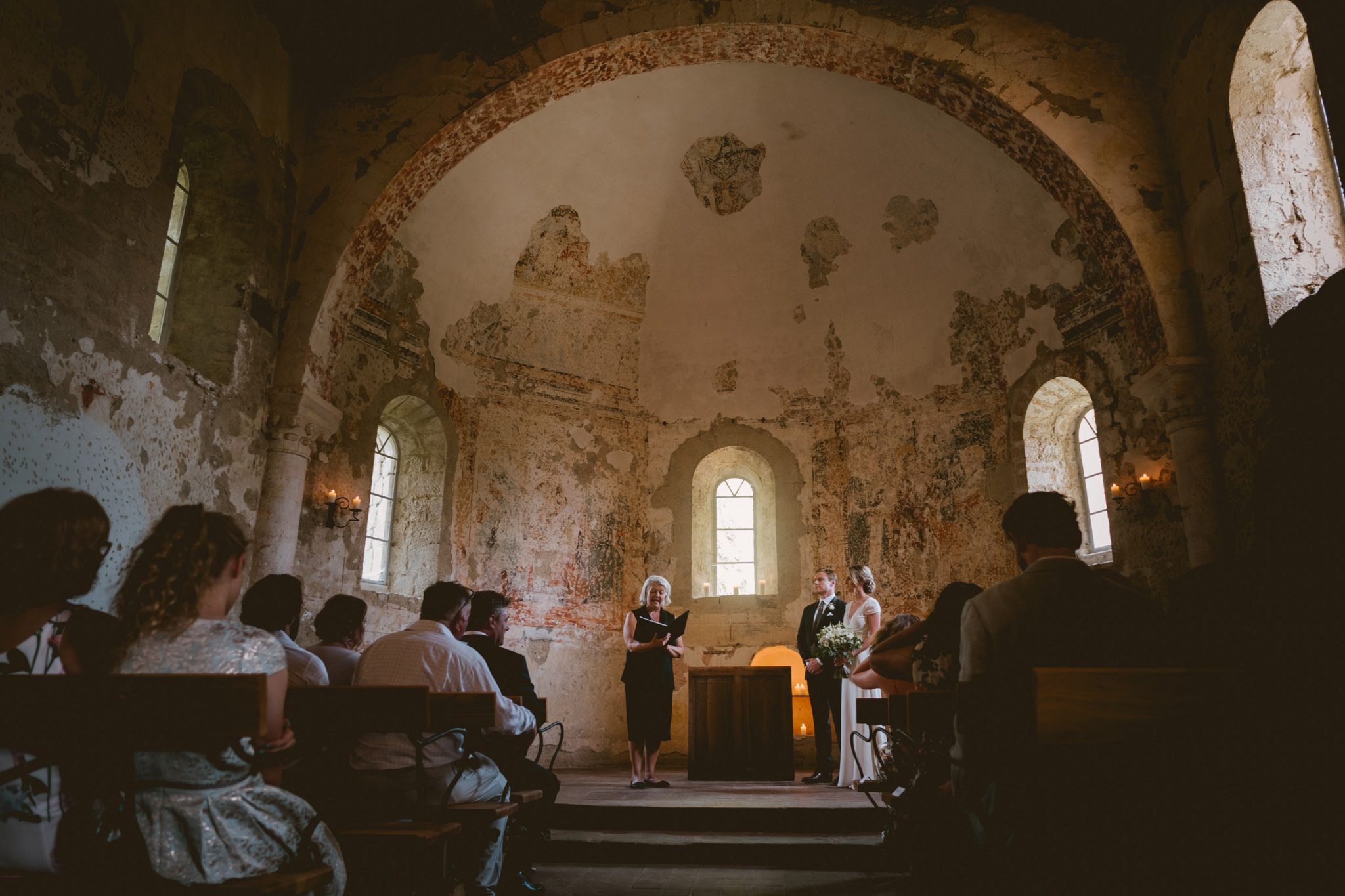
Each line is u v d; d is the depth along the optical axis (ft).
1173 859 7.19
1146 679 7.34
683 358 41.11
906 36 28.07
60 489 8.63
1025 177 32.63
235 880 7.89
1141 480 28.22
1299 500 12.32
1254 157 22.47
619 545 39.04
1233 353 22.86
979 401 35.42
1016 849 7.68
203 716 7.33
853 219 38.22
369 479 31.53
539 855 20.13
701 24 28.58
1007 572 33.40
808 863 19.15
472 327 36.88
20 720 7.52
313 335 26.96
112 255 19.62
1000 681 7.86
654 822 21.70
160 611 8.03
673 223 39.96
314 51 29.30
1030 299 33.86
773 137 37.68
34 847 7.69
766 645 37.52
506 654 17.95
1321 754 7.12
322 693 9.97
